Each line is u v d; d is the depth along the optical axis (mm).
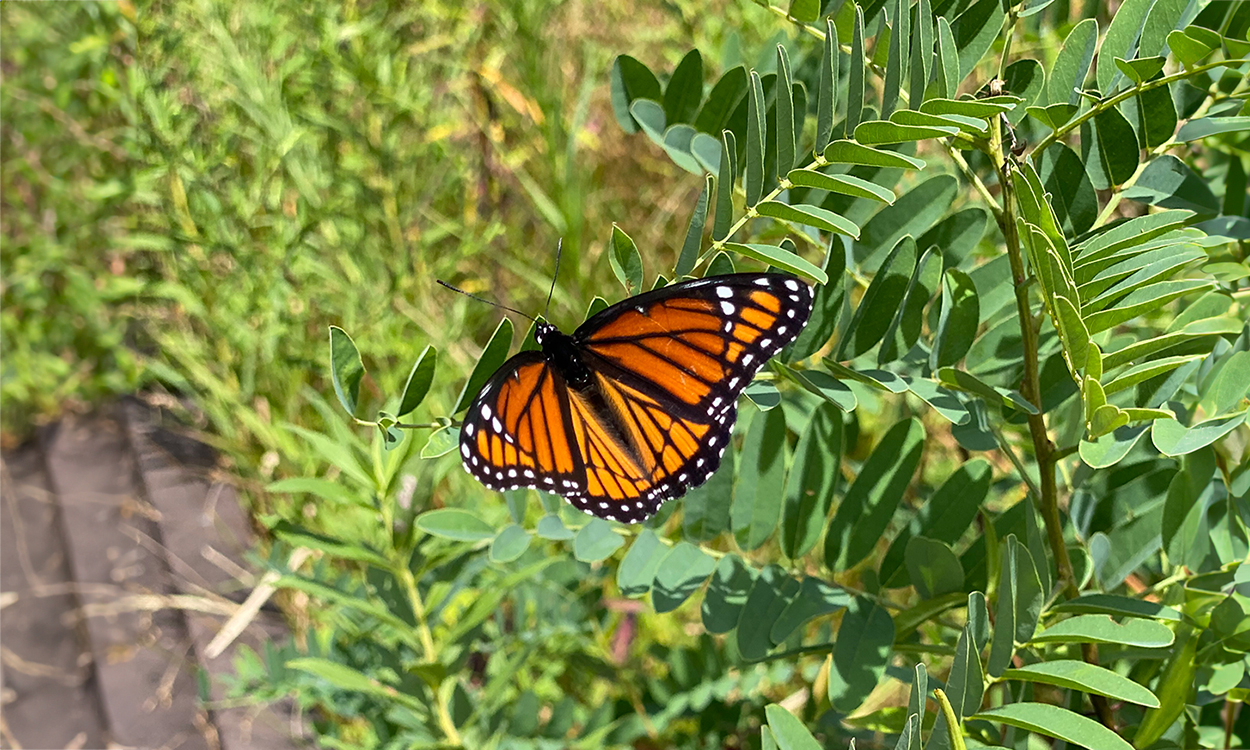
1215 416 164
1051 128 187
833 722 250
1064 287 152
